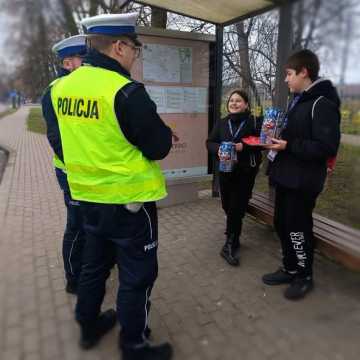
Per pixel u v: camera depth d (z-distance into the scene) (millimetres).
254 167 3246
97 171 1896
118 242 1986
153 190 1943
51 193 5891
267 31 4617
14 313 2670
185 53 4555
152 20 6418
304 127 2486
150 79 4410
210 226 4238
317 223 3264
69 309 2713
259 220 4035
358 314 2607
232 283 3039
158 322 2564
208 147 3510
